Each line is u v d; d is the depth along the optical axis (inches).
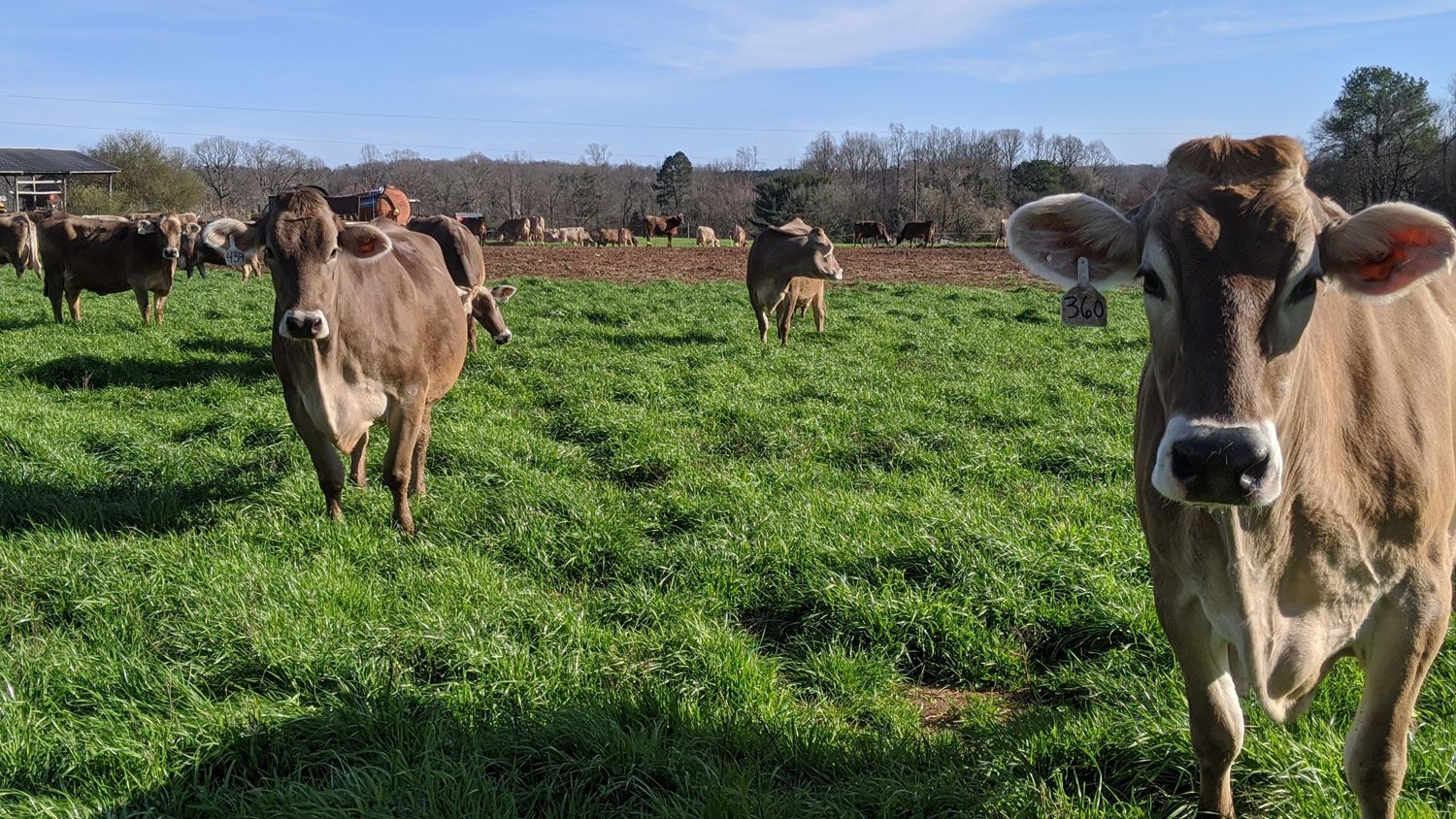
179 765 167.8
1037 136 4254.4
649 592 245.8
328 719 181.2
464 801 159.8
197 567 243.4
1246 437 111.9
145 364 527.2
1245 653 134.3
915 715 202.2
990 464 347.3
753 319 763.4
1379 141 2452.0
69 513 288.4
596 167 5113.2
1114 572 251.1
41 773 165.2
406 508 293.3
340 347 276.2
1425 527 137.2
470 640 211.6
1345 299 140.7
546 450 359.3
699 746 179.9
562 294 964.0
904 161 4793.3
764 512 292.5
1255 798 162.1
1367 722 140.9
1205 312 118.3
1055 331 675.4
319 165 5428.2
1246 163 125.6
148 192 2962.6
